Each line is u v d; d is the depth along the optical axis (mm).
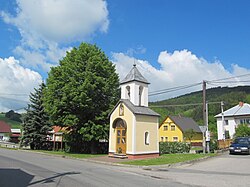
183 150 30953
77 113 30047
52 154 29656
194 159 22047
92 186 10352
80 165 19031
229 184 11945
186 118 66875
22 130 40344
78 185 10461
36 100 39531
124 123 25188
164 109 81812
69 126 30328
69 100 29203
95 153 31031
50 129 39844
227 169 17375
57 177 12461
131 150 24141
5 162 19078
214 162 21094
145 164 19719
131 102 26359
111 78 31219
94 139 29828
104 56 32344
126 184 11227
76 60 30406
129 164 19844
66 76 29766
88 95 29094
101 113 30188
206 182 12438
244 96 79500
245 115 58594
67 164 19375
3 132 85125
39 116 39375
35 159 22844
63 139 34062
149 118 26047
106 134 29781
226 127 61188
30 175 12969
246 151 26250
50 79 31578
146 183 11781
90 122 29406
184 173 15617
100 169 16812
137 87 26703
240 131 49719
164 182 12289
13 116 107812
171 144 30234
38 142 39656
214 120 70625
